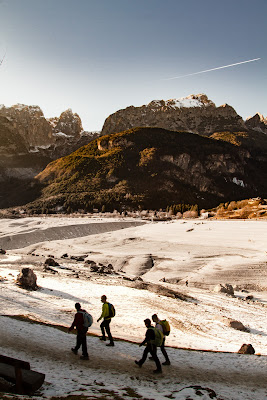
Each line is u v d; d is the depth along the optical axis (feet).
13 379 32.89
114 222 552.41
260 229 396.78
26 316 70.74
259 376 46.60
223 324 95.09
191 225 480.64
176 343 69.21
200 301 128.06
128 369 43.62
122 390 35.58
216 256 279.69
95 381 37.70
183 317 96.63
